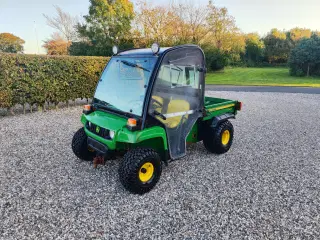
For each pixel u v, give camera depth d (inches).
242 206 115.6
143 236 95.1
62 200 117.3
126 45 956.6
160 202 117.7
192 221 104.3
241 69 1241.4
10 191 124.0
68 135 211.8
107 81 142.5
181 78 134.3
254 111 338.3
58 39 1058.1
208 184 135.6
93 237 94.0
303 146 200.4
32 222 101.5
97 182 134.5
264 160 170.2
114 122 123.3
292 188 133.1
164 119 126.6
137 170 117.6
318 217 108.6
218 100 192.2
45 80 291.6
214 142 167.9
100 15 968.3
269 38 1487.5
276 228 100.9
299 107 370.3
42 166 152.6
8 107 273.3
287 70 1176.8
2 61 254.1
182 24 964.0
